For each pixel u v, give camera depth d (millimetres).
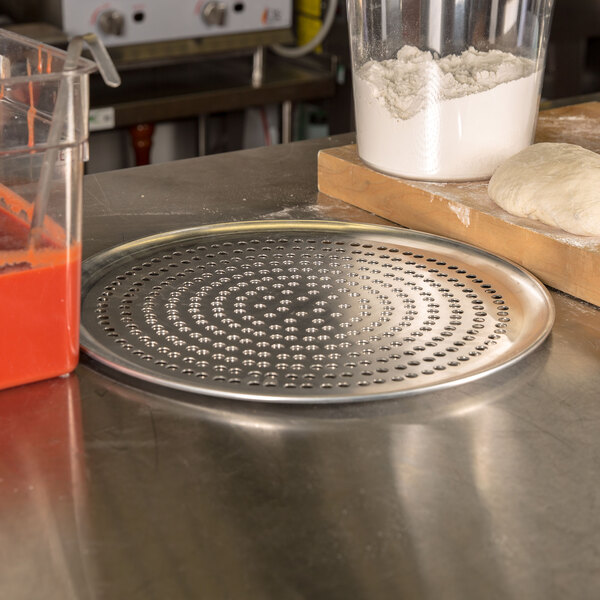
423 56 853
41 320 571
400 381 590
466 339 650
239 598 413
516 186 802
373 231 853
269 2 2016
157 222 900
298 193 1000
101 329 651
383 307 700
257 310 689
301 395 564
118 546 445
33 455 517
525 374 616
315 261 787
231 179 1042
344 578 426
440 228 869
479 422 559
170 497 483
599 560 441
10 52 648
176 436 539
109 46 1893
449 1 824
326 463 515
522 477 505
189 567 432
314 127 2375
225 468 509
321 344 639
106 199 965
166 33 1934
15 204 537
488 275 761
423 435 544
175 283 734
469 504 481
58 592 415
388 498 486
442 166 881
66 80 530
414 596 416
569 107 1148
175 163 1096
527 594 418
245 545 448
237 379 587
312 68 2236
